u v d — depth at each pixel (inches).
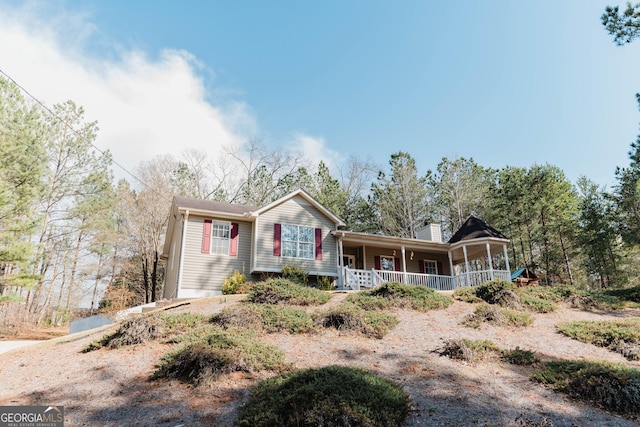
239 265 684.1
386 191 1331.2
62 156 1007.6
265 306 408.5
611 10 531.8
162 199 1090.7
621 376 229.5
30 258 620.1
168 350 305.0
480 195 1226.6
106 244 1208.8
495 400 224.7
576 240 1091.3
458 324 392.2
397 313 427.2
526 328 389.4
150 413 206.4
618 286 1042.7
